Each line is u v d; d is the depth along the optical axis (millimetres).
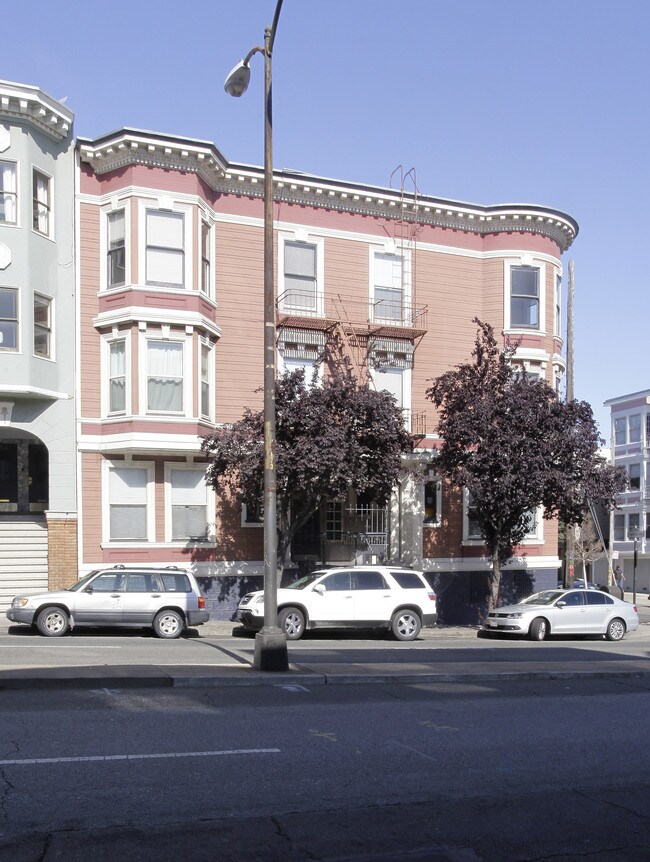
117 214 22250
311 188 24688
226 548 23094
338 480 19938
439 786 7105
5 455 24109
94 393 22031
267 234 13102
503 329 26781
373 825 6098
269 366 12992
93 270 22234
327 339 24828
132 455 22156
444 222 26672
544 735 9109
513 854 5684
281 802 6484
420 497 25344
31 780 6684
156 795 6477
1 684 10539
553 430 22094
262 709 9836
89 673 11227
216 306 23469
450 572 25953
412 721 9539
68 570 21391
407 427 25312
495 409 21969
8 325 20594
